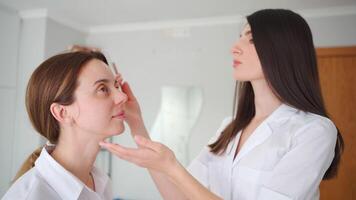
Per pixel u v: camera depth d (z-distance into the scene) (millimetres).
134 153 735
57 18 2793
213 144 1173
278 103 1054
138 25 3033
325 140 865
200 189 764
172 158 770
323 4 2393
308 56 949
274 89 954
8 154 2654
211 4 2473
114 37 3150
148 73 3020
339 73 2463
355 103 2416
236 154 1070
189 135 2838
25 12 2705
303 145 871
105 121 803
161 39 2986
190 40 2889
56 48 2805
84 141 812
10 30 2648
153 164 765
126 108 1040
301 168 847
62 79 751
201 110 2816
